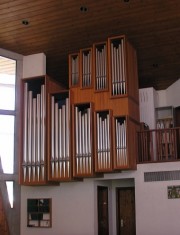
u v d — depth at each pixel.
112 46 10.25
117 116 9.71
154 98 12.48
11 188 10.88
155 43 10.75
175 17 9.73
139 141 10.16
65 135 10.03
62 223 10.45
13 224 10.71
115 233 11.31
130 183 11.47
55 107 10.29
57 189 10.68
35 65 11.32
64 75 12.34
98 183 10.63
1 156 10.83
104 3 9.40
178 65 11.60
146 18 9.82
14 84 11.29
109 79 10.10
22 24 10.23
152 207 9.62
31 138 10.27
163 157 10.11
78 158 9.82
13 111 11.12
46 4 9.50
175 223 9.34
